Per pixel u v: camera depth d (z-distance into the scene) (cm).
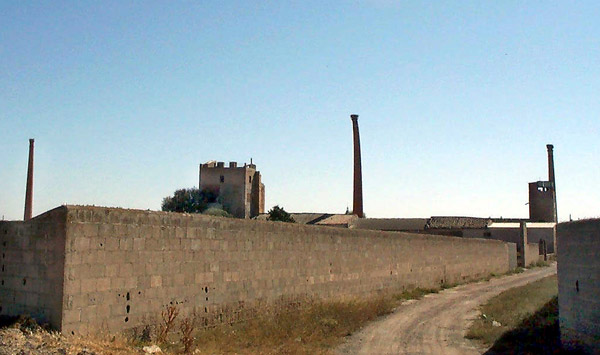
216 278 2050
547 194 9238
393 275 3491
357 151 8238
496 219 8462
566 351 1722
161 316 1794
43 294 1545
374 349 1883
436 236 4134
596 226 1557
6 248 1666
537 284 3922
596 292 1548
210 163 10100
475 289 3919
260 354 1695
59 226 1527
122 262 1670
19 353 1238
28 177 6756
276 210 8219
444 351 1858
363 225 7762
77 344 1412
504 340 1995
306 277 2636
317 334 2069
